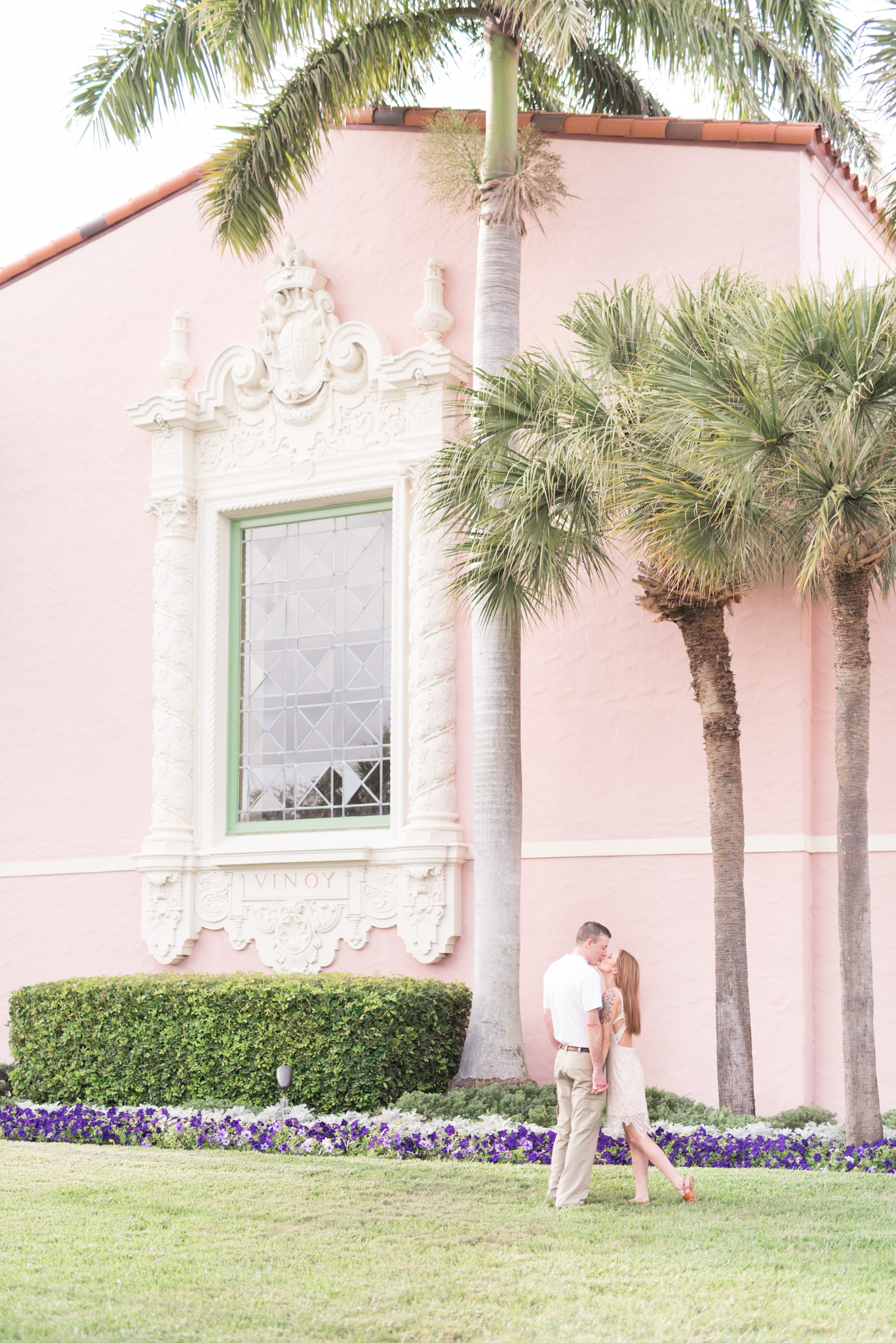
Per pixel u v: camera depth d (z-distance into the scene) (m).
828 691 11.44
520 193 11.76
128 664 14.61
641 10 12.50
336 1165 8.62
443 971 12.30
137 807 14.30
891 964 10.82
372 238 13.76
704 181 12.26
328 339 13.73
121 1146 9.89
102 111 13.66
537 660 12.35
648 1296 5.64
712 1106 11.07
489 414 10.41
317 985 10.95
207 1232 6.75
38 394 15.68
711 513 9.11
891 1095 10.64
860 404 8.29
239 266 14.51
